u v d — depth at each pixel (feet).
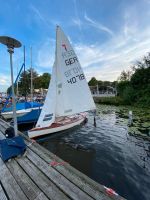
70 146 25.95
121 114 61.72
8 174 11.96
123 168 18.71
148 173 17.62
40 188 10.11
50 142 27.71
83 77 30.63
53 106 26.99
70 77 29.27
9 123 32.58
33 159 14.39
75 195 9.25
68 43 29.07
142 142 27.81
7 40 14.43
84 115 41.47
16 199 9.18
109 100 114.93
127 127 38.58
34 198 9.24
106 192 9.32
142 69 116.37
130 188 14.94
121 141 28.37
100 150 24.30
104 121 46.85
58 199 9.07
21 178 11.37
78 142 27.84
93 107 31.86
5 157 14.11
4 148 14.43
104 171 18.07
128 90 109.70
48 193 9.60
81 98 30.35
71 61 29.43
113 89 184.24
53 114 27.12
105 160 20.88
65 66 28.81
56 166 12.89
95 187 9.91
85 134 32.63
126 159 21.13
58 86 28.19
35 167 12.94
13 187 10.32
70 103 29.37
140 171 18.07
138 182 15.92
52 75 27.17
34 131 25.50
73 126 34.27
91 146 25.98
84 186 10.06
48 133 27.32
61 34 28.45
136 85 115.44
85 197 9.04
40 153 15.78
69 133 33.04
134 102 104.73
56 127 28.48
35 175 11.69
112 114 61.98
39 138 26.71
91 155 22.45
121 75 179.22
